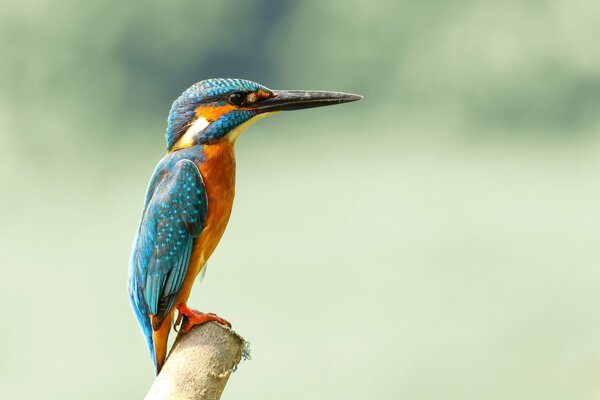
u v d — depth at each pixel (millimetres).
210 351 3969
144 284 4043
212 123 4055
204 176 4047
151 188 4051
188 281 4043
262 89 4066
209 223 4047
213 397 3969
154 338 4039
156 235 4039
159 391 3965
